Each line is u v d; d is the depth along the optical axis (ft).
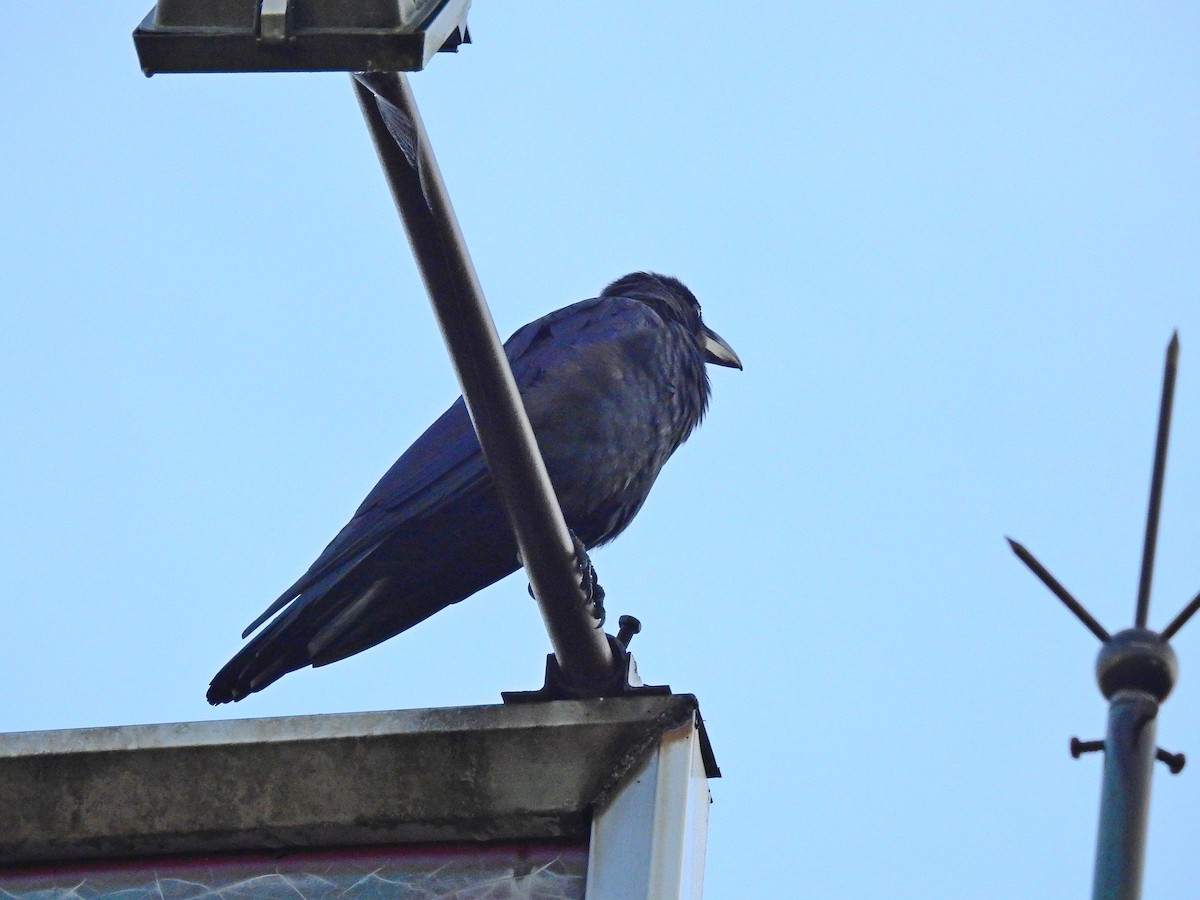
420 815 33.99
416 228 29.55
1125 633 23.26
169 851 34.86
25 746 35.32
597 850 32.96
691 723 34.06
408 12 25.86
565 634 34.06
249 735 34.86
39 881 34.81
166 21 25.76
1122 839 22.16
